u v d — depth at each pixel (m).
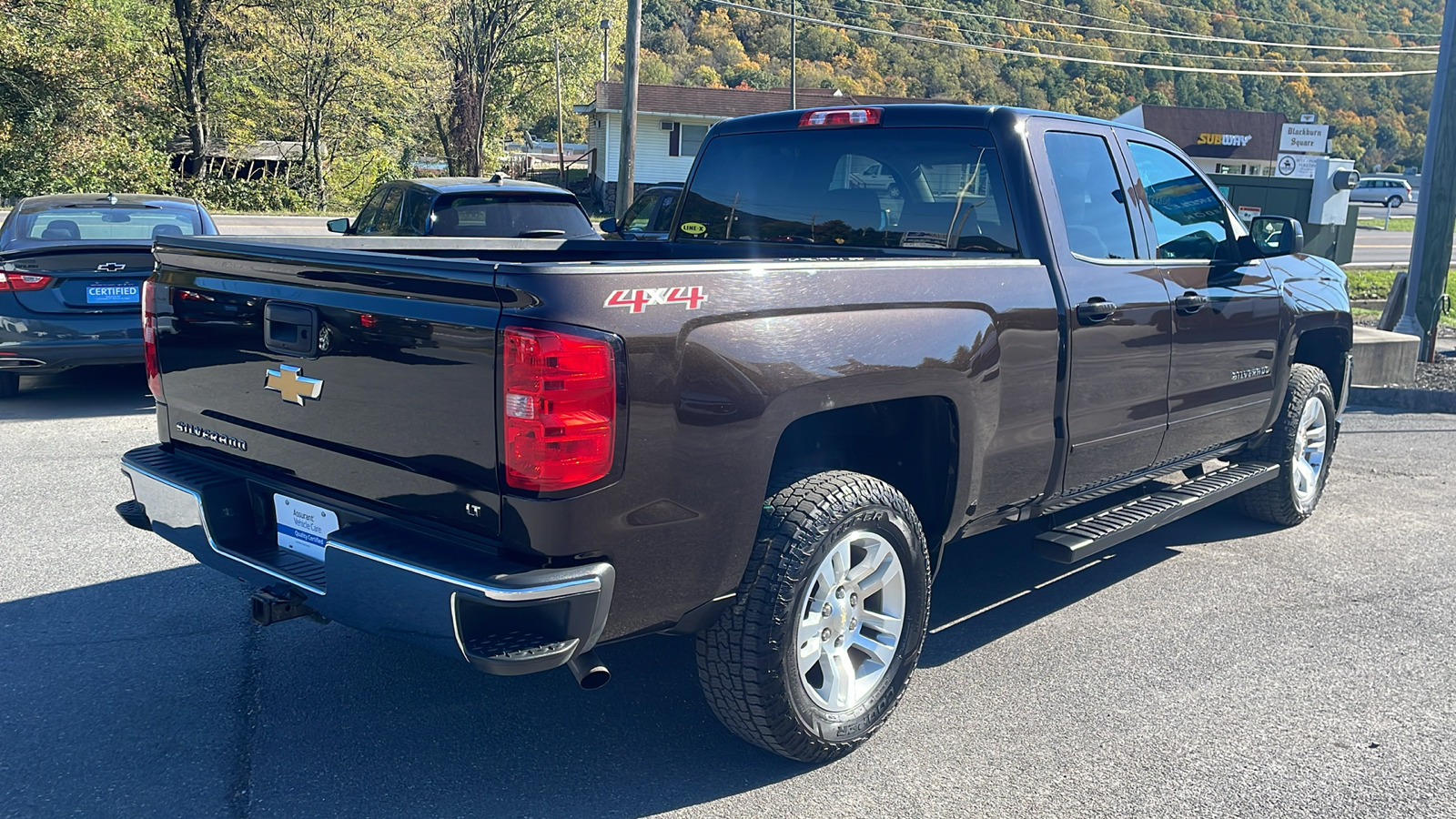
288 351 3.05
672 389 2.69
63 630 4.06
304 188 38.53
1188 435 4.73
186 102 36.16
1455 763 3.33
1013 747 3.37
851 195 4.34
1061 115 4.15
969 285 3.47
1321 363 6.12
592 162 51.44
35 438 6.96
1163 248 4.53
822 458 3.59
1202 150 61.00
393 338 2.76
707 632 3.02
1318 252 15.12
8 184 30.09
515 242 5.04
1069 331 3.83
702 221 4.85
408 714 3.49
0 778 3.03
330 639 4.07
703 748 3.33
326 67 37.56
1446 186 10.87
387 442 2.82
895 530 3.27
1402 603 4.72
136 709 3.47
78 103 30.80
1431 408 9.29
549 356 2.49
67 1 30.28
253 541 3.28
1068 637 4.29
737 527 2.88
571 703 3.60
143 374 9.32
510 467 2.54
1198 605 4.66
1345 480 6.91
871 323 3.14
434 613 2.59
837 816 2.96
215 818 2.87
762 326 2.88
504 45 46.16
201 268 3.37
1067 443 3.96
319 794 3.01
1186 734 3.48
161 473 3.38
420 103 41.53
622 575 2.69
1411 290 11.20
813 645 3.17
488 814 2.93
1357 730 3.53
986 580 4.97
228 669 3.79
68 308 7.46
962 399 3.42
